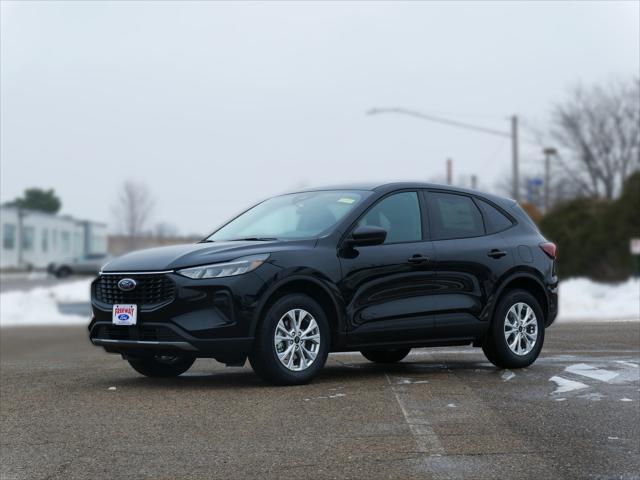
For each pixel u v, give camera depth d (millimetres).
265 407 6770
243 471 5113
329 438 5805
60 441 5879
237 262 7609
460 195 9031
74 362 10250
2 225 73750
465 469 5102
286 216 8586
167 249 8102
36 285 47375
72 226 92062
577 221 43438
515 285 9133
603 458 5336
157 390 7660
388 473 5027
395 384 7773
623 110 57062
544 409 6652
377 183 8734
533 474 5012
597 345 10648
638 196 38719
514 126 36781
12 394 7664
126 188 84375
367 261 8156
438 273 8523
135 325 7707
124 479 5020
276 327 7672
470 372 8625
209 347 7504
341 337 8023
